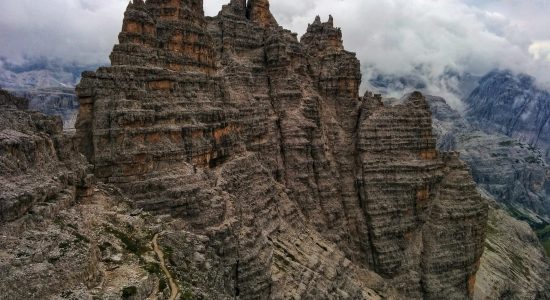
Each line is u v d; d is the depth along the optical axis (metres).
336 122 120.38
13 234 36.50
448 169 118.75
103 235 47.59
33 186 41.69
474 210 112.12
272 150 103.38
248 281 62.34
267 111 106.94
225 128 82.94
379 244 107.81
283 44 112.81
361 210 112.56
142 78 70.25
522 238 196.12
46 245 37.28
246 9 128.88
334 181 112.12
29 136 45.78
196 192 64.69
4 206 36.66
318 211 105.56
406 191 111.12
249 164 85.88
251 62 112.00
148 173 64.81
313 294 74.81
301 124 108.75
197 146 73.44
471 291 114.31
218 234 61.34
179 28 80.19
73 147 55.62
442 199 114.00
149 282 43.38
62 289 35.31
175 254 50.47
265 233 77.94
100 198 55.69
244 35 114.75
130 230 51.66
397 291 104.88
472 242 111.88
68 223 43.28
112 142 64.12
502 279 136.88
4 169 39.72
